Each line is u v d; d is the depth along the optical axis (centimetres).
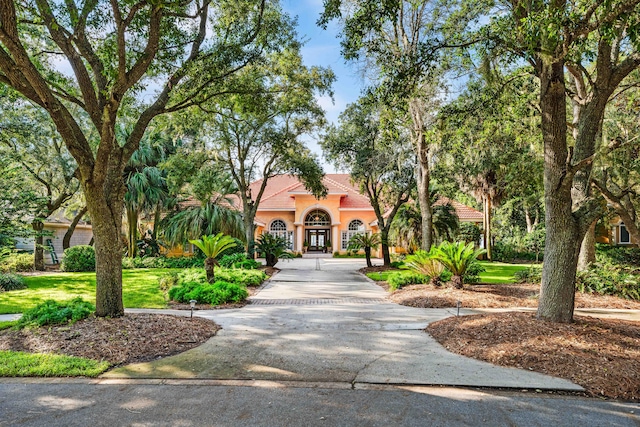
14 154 1641
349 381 446
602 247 2008
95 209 666
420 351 558
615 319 755
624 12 519
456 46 752
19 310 849
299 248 3238
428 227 1438
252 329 689
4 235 1349
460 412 369
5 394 412
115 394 411
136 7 640
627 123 1216
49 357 507
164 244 2223
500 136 1453
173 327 647
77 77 691
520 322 615
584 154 645
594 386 423
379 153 1664
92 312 689
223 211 2098
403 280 1188
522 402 392
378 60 805
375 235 1955
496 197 2467
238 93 977
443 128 1059
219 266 1514
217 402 391
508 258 2680
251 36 913
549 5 570
